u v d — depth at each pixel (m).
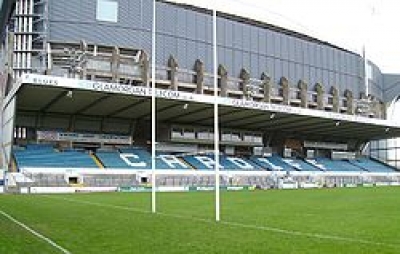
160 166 54.25
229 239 11.51
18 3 54.62
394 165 84.06
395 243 11.00
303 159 71.94
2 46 64.81
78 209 21.67
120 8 60.28
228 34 69.25
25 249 10.02
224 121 60.66
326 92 79.44
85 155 52.59
